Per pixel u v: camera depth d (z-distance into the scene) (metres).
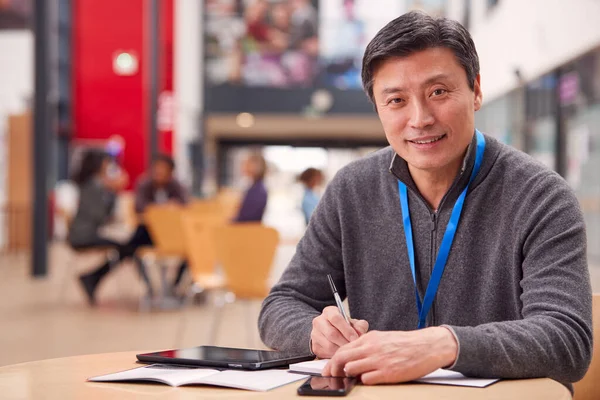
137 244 7.39
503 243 1.70
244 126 24.50
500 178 1.73
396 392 1.28
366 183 1.90
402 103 1.63
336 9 21.17
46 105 9.87
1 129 14.29
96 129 18.50
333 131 25.91
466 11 15.05
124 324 6.13
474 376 1.40
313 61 21.30
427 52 1.59
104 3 18.55
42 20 9.95
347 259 1.90
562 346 1.44
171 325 6.07
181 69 19.06
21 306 7.18
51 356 4.84
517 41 11.27
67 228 8.45
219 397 1.25
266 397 1.24
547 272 1.56
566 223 1.60
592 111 8.89
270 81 21.30
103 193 7.45
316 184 7.70
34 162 9.77
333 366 1.37
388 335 1.38
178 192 8.10
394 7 21.02
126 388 1.32
